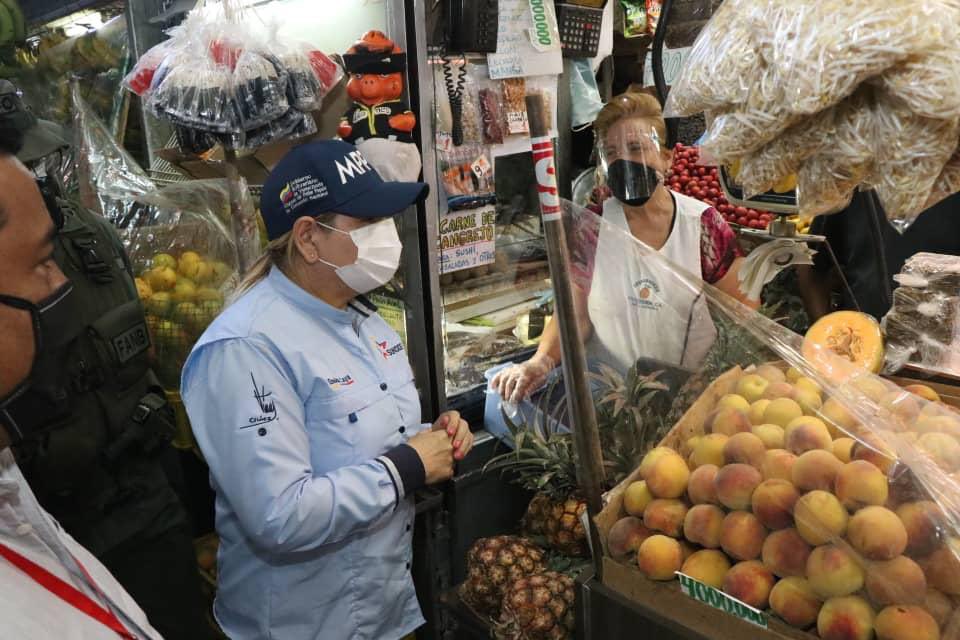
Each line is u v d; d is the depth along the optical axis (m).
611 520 1.25
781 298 2.16
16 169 0.75
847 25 0.81
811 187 0.97
